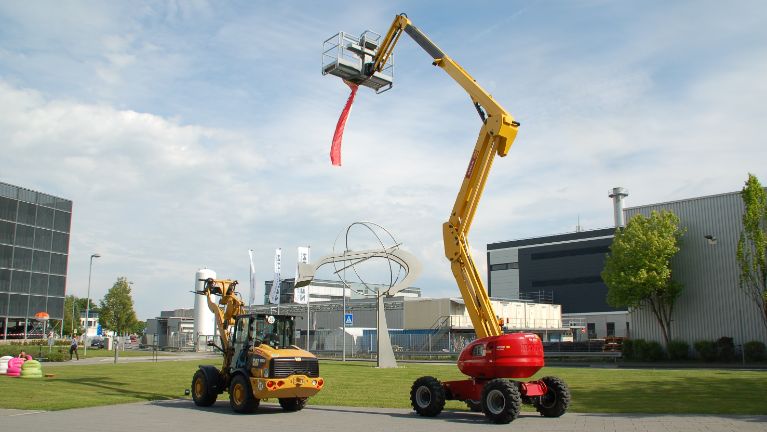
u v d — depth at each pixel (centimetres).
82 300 13788
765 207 4006
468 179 1662
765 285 3953
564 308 8788
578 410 1619
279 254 6116
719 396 1895
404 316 6619
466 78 1720
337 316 7244
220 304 2005
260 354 1677
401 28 1973
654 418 1423
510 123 1628
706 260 4412
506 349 1498
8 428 1315
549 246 9119
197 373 1850
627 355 4638
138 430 1295
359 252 3700
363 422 1424
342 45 2058
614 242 4772
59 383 2503
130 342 10806
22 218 6612
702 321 4384
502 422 1374
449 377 2898
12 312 6412
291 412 1672
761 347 4031
